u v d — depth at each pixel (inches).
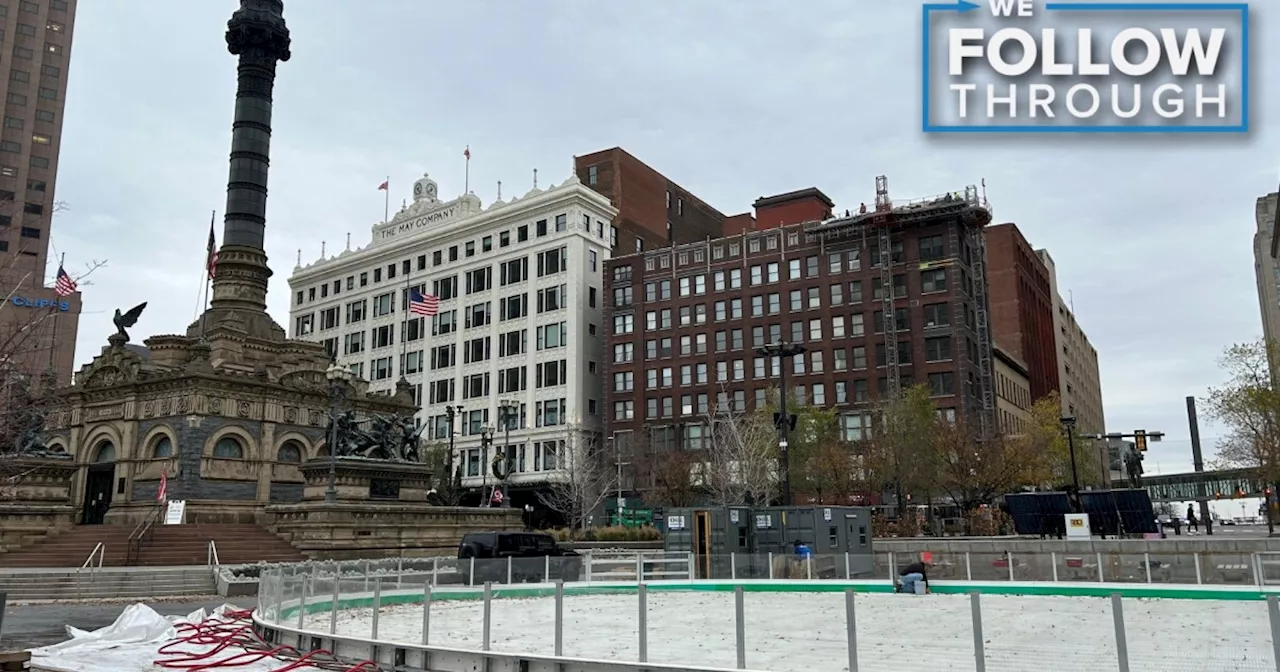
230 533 1839.3
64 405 2289.6
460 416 4232.3
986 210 3484.3
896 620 730.2
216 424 2134.6
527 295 4131.4
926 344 3447.3
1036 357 4911.4
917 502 3198.8
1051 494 2359.7
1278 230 3654.0
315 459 2038.6
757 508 1752.0
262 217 2615.7
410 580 944.3
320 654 730.2
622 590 961.5
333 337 4872.0
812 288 3713.1
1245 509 4645.7
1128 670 478.0
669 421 3855.8
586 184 4532.5
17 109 5565.9
